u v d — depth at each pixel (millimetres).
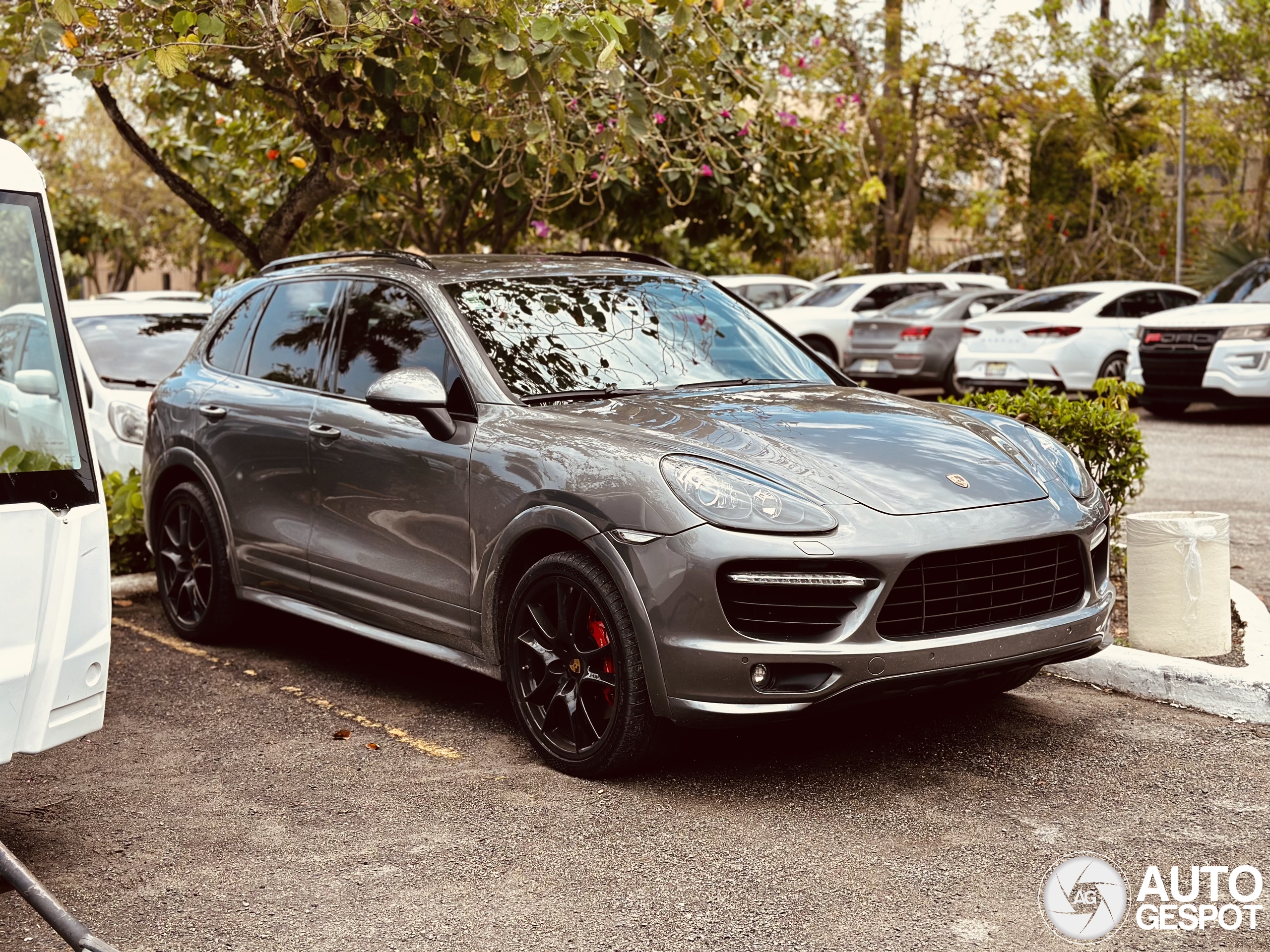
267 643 6543
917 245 31219
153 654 6363
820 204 22438
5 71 7047
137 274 44594
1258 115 23875
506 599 4762
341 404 5504
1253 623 5816
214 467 6191
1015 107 26234
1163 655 5418
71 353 4035
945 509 4227
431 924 3480
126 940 3443
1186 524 5445
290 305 6152
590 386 5035
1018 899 3541
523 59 5902
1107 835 3941
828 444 4477
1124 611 6391
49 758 4883
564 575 4441
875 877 3689
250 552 6035
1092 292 16797
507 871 3799
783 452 4383
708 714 4082
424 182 10109
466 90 7027
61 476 3895
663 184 8781
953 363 18250
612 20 5582
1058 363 15938
